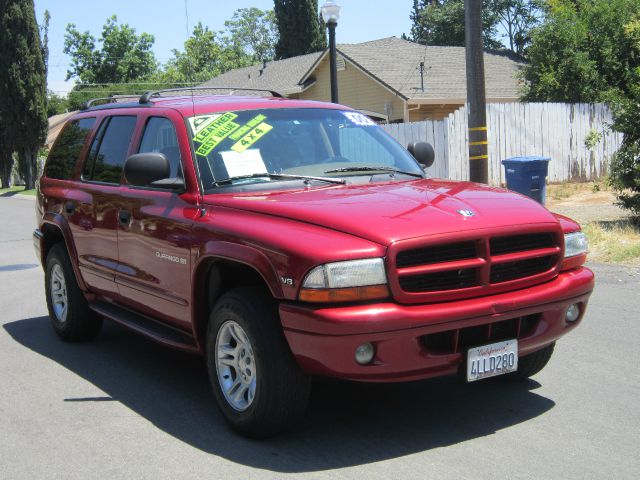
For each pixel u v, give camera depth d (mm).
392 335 3859
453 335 4059
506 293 4215
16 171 43062
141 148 5707
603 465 3936
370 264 3865
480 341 4172
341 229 4027
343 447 4277
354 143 5645
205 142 5145
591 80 22719
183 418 4836
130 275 5523
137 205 5395
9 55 35406
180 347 5016
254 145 5230
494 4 53156
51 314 6996
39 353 6488
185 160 5059
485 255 4125
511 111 18297
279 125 5449
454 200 4480
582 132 19312
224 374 4523
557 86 22891
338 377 3939
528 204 4613
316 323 3838
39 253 7172
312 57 36688
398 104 27016
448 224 4094
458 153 17359
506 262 4219
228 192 4859
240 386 4430
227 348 4496
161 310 5246
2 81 35750
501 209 4410
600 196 16406
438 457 4094
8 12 35125
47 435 4621
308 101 5914
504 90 28781
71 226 6371
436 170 17422
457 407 4879
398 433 4469
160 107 5668
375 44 30734
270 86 34938
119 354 6414
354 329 3799
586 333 6461
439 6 52781
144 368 5984
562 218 4797
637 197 11625
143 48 62094
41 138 36625
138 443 4445
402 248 3908
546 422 4562
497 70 31047
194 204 4875
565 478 3789
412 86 26734
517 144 18484
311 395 5191
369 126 5930
